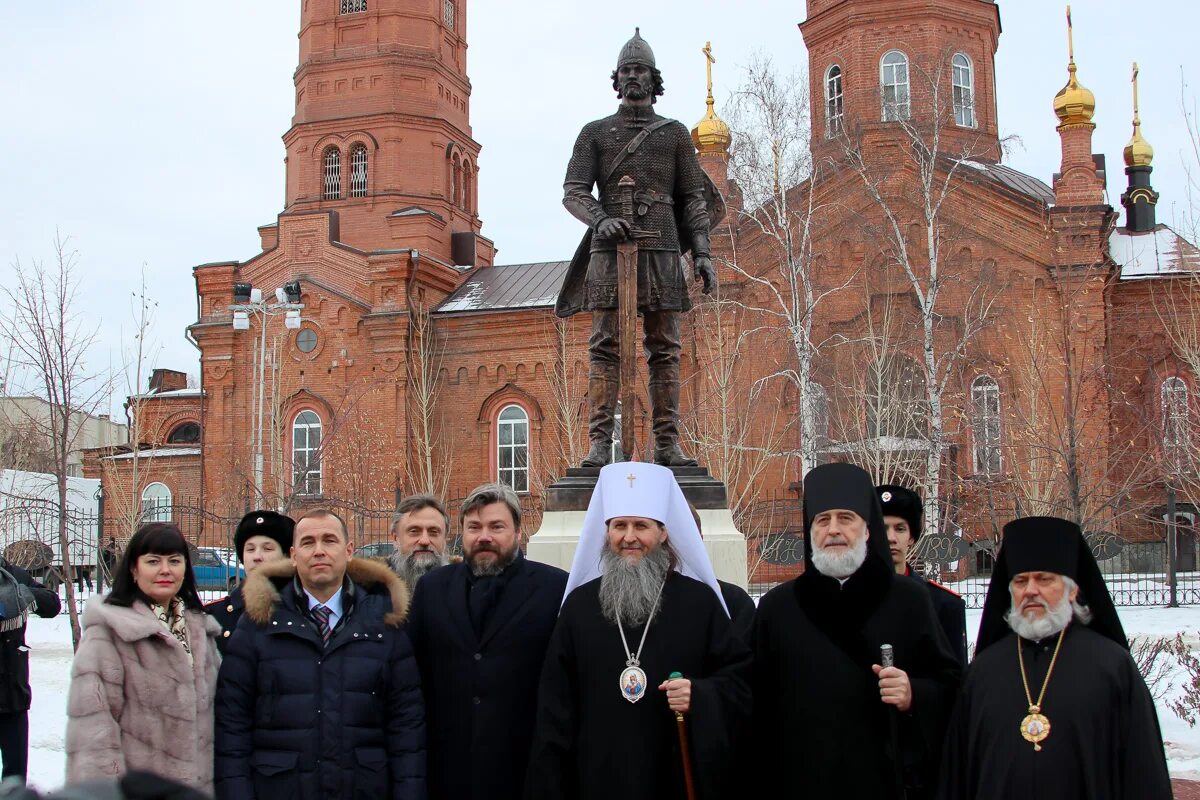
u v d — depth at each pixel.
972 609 21.34
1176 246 35.28
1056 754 4.61
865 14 36.97
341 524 5.77
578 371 37.00
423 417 36.56
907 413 26.92
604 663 5.30
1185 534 30.23
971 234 32.16
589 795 5.15
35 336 24.66
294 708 5.39
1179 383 32.06
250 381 39.91
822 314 32.38
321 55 43.56
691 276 29.58
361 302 38.91
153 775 2.09
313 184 43.31
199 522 24.38
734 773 5.17
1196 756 10.56
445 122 43.69
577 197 8.41
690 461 8.62
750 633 5.56
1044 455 24.39
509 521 5.98
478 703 5.70
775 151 29.53
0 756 8.62
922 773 5.06
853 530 5.23
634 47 8.62
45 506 25.30
